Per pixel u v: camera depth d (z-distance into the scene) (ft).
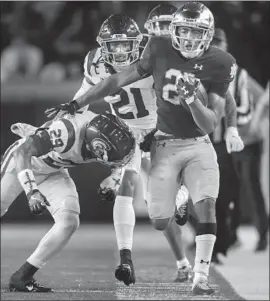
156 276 65.26
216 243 77.61
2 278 62.44
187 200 57.72
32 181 51.62
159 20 59.41
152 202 54.95
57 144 52.13
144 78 57.72
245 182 90.48
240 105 77.25
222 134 74.28
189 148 54.29
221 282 62.59
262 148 100.22
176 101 53.16
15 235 106.32
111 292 54.39
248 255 87.35
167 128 54.29
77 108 53.42
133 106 59.21
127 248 53.78
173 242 61.52
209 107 52.49
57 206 54.08
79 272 67.77
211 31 52.03
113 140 51.16
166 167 54.49
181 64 52.70
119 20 55.16
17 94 114.52
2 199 56.59
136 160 56.39
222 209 76.79
